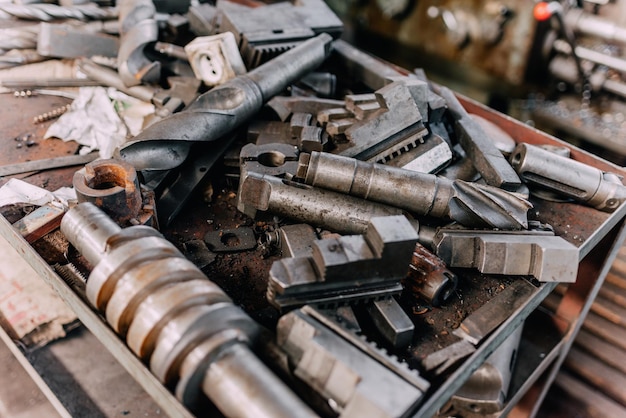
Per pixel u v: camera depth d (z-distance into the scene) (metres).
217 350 0.72
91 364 1.17
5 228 1.05
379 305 0.89
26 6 1.57
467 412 1.28
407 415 0.71
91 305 0.89
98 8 1.66
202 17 1.71
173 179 1.18
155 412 1.08
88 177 0.96
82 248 0.86
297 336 0.77
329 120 1.26
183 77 1.46
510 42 2.18
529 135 1.49
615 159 2.07
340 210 1.03
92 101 1.45
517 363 1.44
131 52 1.43
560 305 1.56
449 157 1.21
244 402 0.69
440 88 1.49
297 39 1.57
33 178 1.24
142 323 0.74
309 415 0.67
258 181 1.03
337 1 2.73
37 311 1.24
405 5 2.42
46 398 1.29
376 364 0.72
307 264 0.84
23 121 1.42
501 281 1.05
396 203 1.04
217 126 1.17
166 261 0.79
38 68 1.55
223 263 1.06
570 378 1.98
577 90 2.23
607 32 2.04
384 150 1.20
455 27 2.28
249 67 1.50
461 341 0.90
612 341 1.94
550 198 1.24
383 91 1.21
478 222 1.04
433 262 0.97
